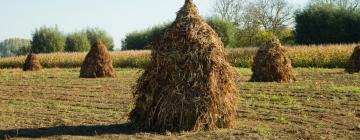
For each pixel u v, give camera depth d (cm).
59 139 1002
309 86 1978
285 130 1090
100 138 1005
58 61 5069
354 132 1067
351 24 5222
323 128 1119
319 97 1655
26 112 1423
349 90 1788
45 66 5084
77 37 7631
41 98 1831
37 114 1380
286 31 6931
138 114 1101
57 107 1531
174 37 1072
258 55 2270
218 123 1079
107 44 8050
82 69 2855
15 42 10775
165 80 1057
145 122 1079
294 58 3650
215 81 1056
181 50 1059
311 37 5434
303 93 1766
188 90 1048
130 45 7100
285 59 2259
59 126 1169
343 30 5238
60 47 7394
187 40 1065
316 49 3638
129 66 4509
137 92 1098
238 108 1435
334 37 5291
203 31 1083
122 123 1198
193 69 1052
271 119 1252
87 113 1389
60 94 1950
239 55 4028
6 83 2503
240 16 7256
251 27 7106
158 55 1070
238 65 3925
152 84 1068
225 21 6438
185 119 1049
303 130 1088
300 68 3362
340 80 2278
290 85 2045
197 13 1106
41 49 7325
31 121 1249
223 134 1024
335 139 991
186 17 1091
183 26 1080
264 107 1459
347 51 3466
